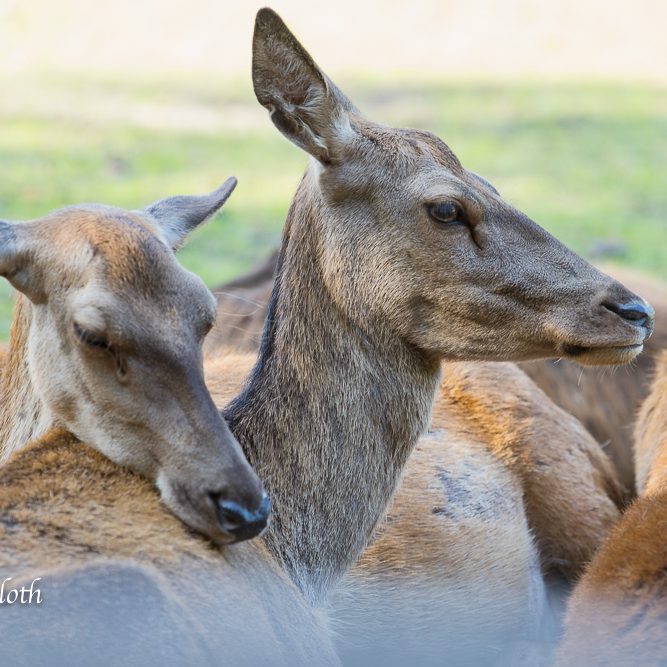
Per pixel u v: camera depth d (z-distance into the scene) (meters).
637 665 8.20
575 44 47.75
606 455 12.92
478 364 12.16
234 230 23.50
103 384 7.95
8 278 8.20
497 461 11.62
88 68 42.16
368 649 10.48
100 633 7.00
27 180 26.16
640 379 14.45
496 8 51.44
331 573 9.11
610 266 17.38
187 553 7.84
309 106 8.97
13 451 8.80
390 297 9.05
